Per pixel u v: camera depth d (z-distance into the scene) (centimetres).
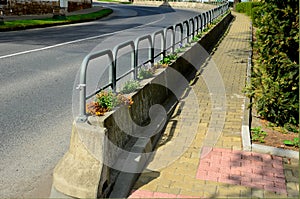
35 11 2573
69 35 1583
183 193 383
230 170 432
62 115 574
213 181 407
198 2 4941
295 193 386
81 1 3347
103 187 356
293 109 557
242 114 632
